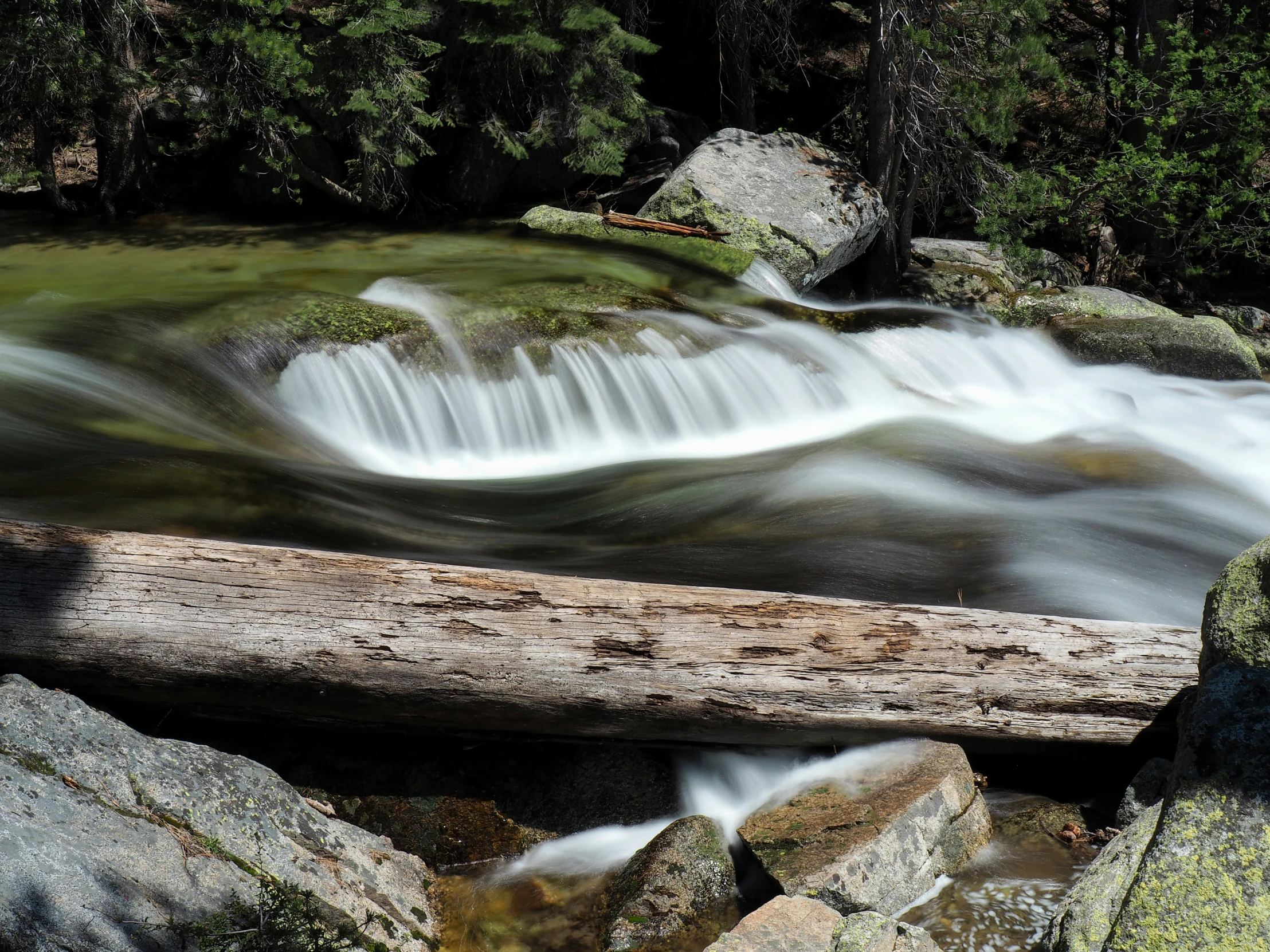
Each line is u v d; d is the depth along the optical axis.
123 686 3.70
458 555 5.09
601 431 7.89
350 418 7.36
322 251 10.39
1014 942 3.27
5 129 11.46
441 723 3.86
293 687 3.73
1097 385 9.83
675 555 5.36
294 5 13.47
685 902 3.43
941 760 3.82
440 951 3.35
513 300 8.41
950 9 11.88
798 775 3.94
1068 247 14.09
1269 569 2.65
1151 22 13.74
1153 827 3.22
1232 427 8.88
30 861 2.76
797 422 8.35
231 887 3.07
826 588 5.04
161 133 12.95
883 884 3.38
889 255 12.34
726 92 15.09
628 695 3.82
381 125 11.30
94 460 5.34
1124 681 4.03
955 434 7.85
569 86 11.94
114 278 9.07
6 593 3.63
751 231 11.09
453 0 12.20
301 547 4.83
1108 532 6.06
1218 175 13.24
